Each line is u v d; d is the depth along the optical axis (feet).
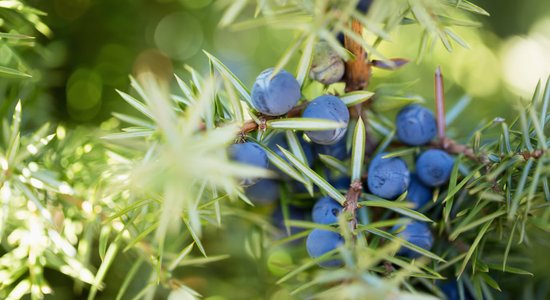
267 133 0.65
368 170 0.65
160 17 0.88
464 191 0.66
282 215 0.70
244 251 0.80
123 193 0.69
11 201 0.69
